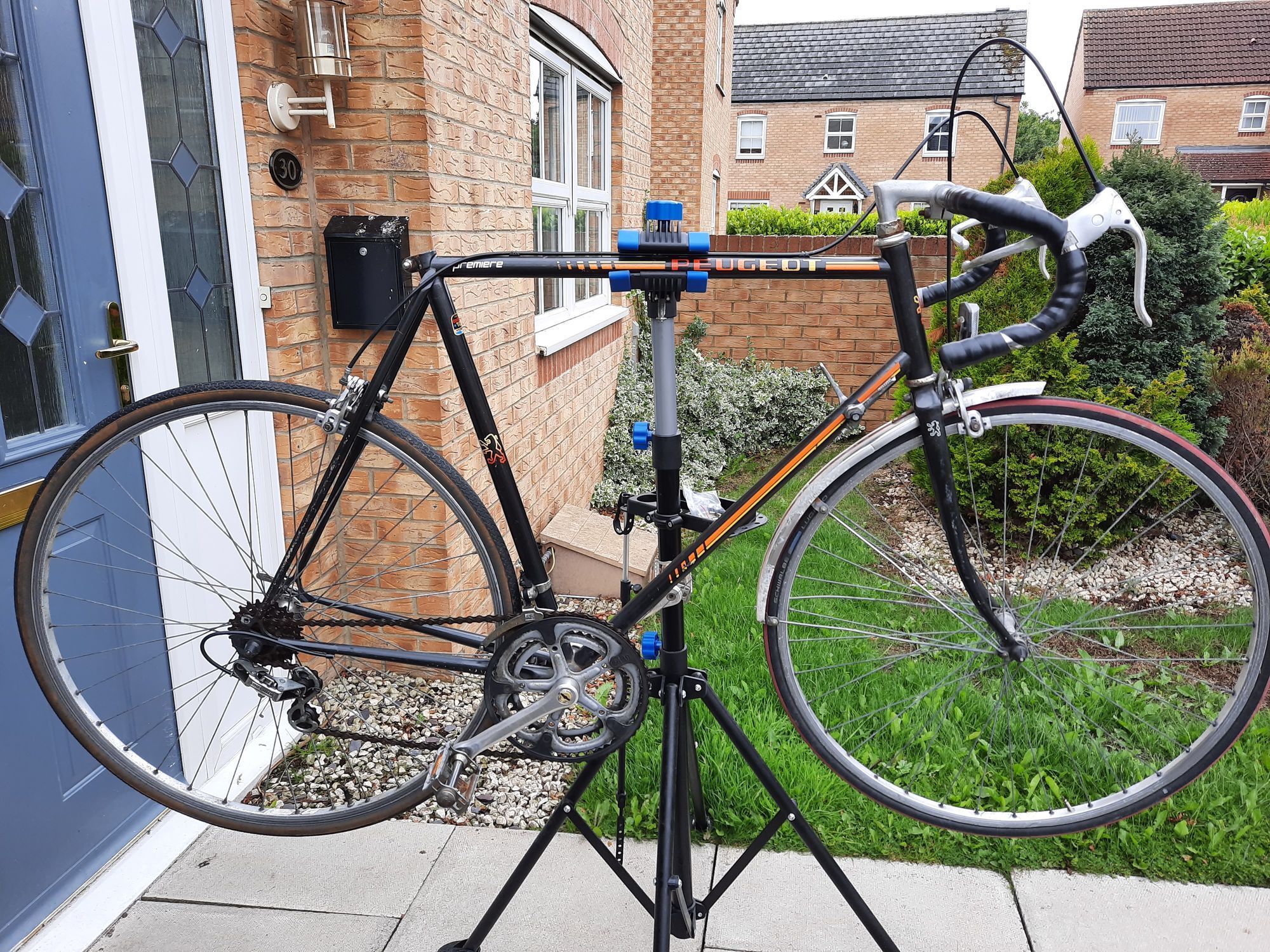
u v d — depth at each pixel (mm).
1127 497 3773
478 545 1592
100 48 1726
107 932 1742
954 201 1341
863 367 6629
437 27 2414
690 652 2953
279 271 2328
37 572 1527
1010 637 1756
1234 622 3287
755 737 2383
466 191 2693
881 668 2438
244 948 1713
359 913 1810
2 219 1574
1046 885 1897
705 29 9352
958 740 2363
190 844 2012
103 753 1638
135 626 1938
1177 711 2484
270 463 2406
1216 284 3914
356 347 2551
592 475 5008
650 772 2232
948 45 24406
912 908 1828
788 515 1529
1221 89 25969
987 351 1390
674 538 1513
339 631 2727
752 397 6172
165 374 1959
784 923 1785
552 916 1807
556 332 4102
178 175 2029
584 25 4180
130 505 1911
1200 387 4137
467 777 1568
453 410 2652
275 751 2326
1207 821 2088
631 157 5766
